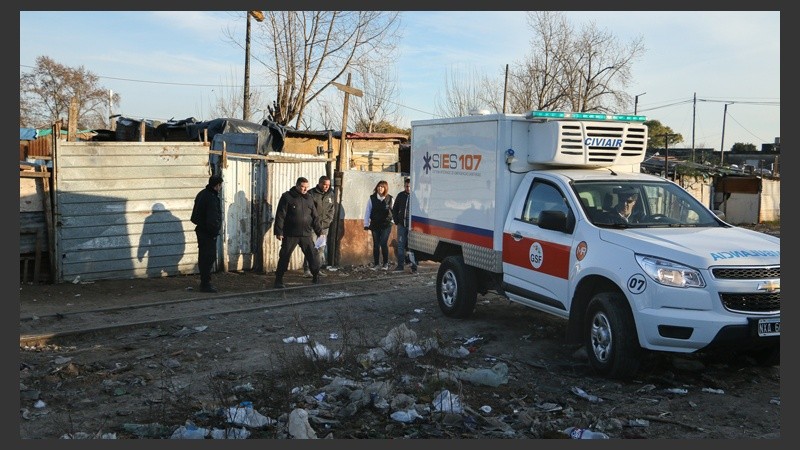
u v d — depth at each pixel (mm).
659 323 6230
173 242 12750
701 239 6773
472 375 6523
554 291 7641
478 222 9039
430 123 10289
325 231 13867
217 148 15703
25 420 5492
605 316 6707
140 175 12289
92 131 19672
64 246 11516
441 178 9977
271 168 13812
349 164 20766
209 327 8930
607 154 8492
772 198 38531
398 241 14516
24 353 7535
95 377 6590
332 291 11828
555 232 7703
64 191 11469
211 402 5828
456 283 9461
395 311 10141
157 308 10008
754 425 5582
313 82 30906
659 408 5949
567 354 7727
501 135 8555
